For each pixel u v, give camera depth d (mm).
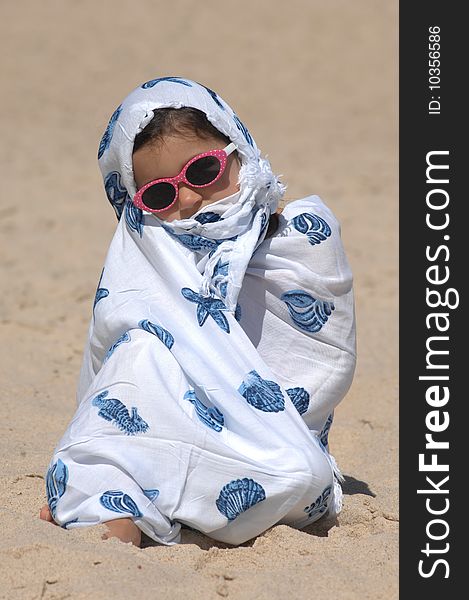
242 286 5051
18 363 8227
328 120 23078
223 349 4723
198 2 34938
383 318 9773
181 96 4844
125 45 30359
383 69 27984
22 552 4234
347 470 6180
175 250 4902
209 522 4516
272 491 4473
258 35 31391
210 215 4871
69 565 4172
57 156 19391
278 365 5043
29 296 10492
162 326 4754
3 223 14164
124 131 4867
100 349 4980
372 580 4258
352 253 12430
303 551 4500
